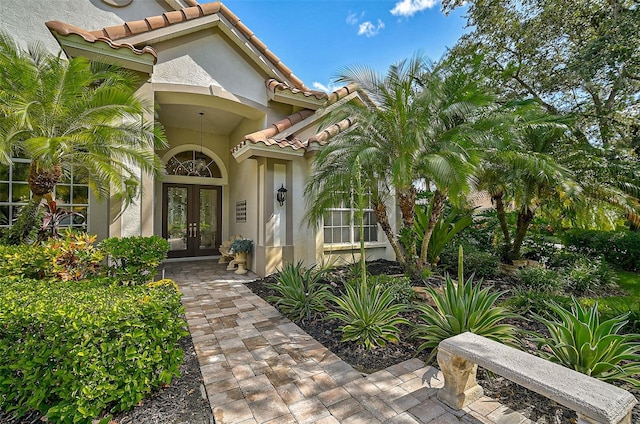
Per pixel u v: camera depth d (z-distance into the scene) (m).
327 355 4.27
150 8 9.18
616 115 11.53
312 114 10.30
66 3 8.15
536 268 8.01
